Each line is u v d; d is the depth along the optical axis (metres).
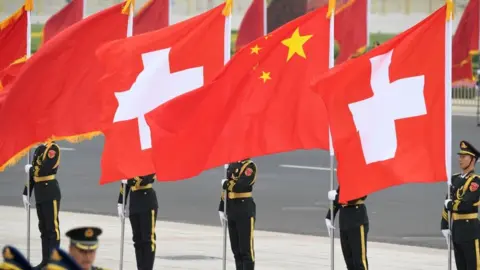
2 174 47.81
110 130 23.22
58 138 25.06
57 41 24.80
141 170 23.09
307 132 21.91
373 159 20.39
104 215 36.84
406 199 39.75
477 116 66.88
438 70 20.53
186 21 23.16
